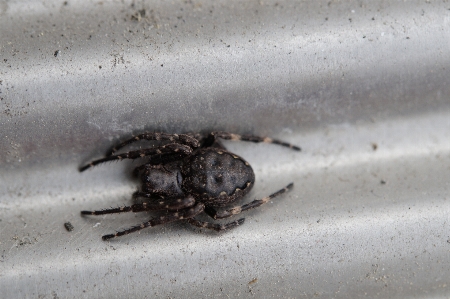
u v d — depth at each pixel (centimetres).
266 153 13
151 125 12
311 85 12
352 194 12
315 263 12
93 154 12
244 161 13
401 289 12
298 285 12
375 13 12
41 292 12
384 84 13
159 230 12
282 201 12
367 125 13
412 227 12
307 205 12
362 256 12
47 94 12
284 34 12
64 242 12
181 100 12
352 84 12
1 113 12
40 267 12
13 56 12
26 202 12
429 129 13
